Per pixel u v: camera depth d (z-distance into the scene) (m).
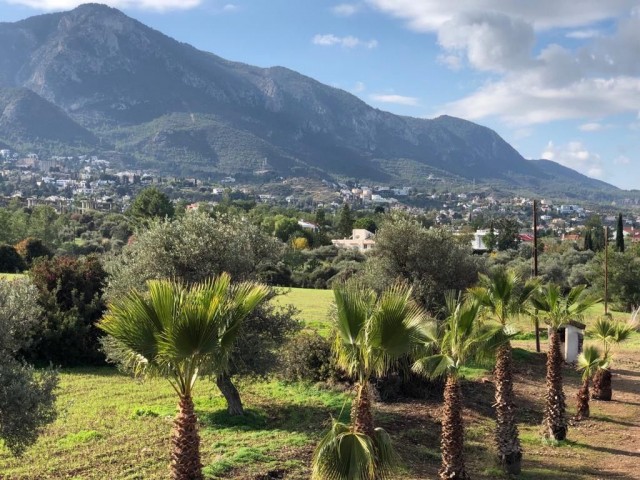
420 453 17.00
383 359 11.70
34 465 13.70
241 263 18.50
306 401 20.72
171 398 20.16
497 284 16.91
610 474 16.75
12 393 10.04
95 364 25.28
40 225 81.56
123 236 90.06
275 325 18.98
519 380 28.31
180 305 9.64
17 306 11.30
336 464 10.76
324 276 61.81
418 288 26.61
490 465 16.77
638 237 138.38
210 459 14.55
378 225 29.91
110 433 16.20
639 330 46.44
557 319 19.69
